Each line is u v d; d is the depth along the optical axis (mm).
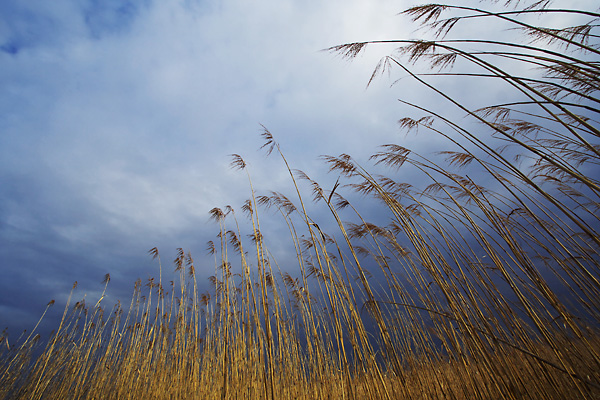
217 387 7965
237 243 7531
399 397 5223
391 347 4367
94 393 10734
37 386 11203
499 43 2311
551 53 2076
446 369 5820
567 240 4223
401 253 6227
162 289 11469
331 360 6402
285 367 7164
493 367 3754
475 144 2801
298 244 6270
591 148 1923
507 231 4129
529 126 4488
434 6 2797
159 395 9672
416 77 2990
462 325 4152
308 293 6184
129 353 10914
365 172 5258
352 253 4754
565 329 4129
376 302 4492
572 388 3586
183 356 9594
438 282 4359
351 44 3145
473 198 4453
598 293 3590
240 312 7566
